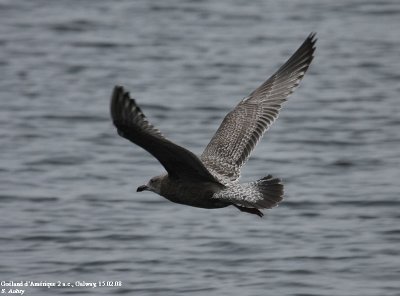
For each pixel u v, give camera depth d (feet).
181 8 101.14
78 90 77.10
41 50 87.61
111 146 64.75
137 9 100.73
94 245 47.21
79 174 58.95
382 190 55.21
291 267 44.32
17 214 51.62
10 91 76.64
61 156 62.34
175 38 90.84
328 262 44.86
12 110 72.08
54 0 104.17
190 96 75.41
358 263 44.73
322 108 72.64
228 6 102.17
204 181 32.60
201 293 41.52
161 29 93.61
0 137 66.03
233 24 95.30
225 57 84.99
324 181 57.36
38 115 70.90
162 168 60.49
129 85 78.23
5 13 98.84
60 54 86.48
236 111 35.70
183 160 31.37
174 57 85.40
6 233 48.80
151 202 53.83
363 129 67.72
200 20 96.63
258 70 81.51
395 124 68.59
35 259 45.62
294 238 48.06
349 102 74.02
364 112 71.46
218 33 92.43
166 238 48.08
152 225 50.01
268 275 43.45
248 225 50.01
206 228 49.62
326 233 48.65
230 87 77.41
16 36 91.45
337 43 89.25
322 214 51.60
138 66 83.15
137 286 42.45
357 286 42.27
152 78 79.97
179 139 65.82
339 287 42.14
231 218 51.31
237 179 33.78
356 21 96.32
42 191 55.52
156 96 75.20
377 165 60.29
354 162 60.85
